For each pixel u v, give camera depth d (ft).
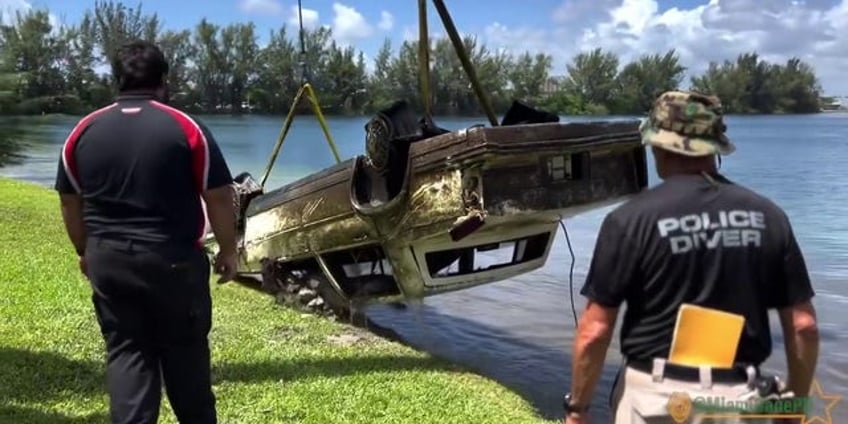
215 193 13.37
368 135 25.27
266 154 145.07
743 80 414.62
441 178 22.52
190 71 344.28
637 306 9.64
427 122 25.66
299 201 28.96
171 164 12.89
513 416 19.65
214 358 22.52
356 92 310.04
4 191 63.10
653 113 9.78
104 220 12.95
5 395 18.30
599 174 23.04
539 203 22.11
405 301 27.48
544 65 325.42
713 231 9.25
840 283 39.83
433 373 22.77
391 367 23.13
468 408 19.83
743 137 215.10
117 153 12.81
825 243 52.90
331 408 19.20
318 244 28.32
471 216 21.44
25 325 23.77
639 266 9.43
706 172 9.65
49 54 285.64
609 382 23.29
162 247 12.85
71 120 272.92
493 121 27.02
